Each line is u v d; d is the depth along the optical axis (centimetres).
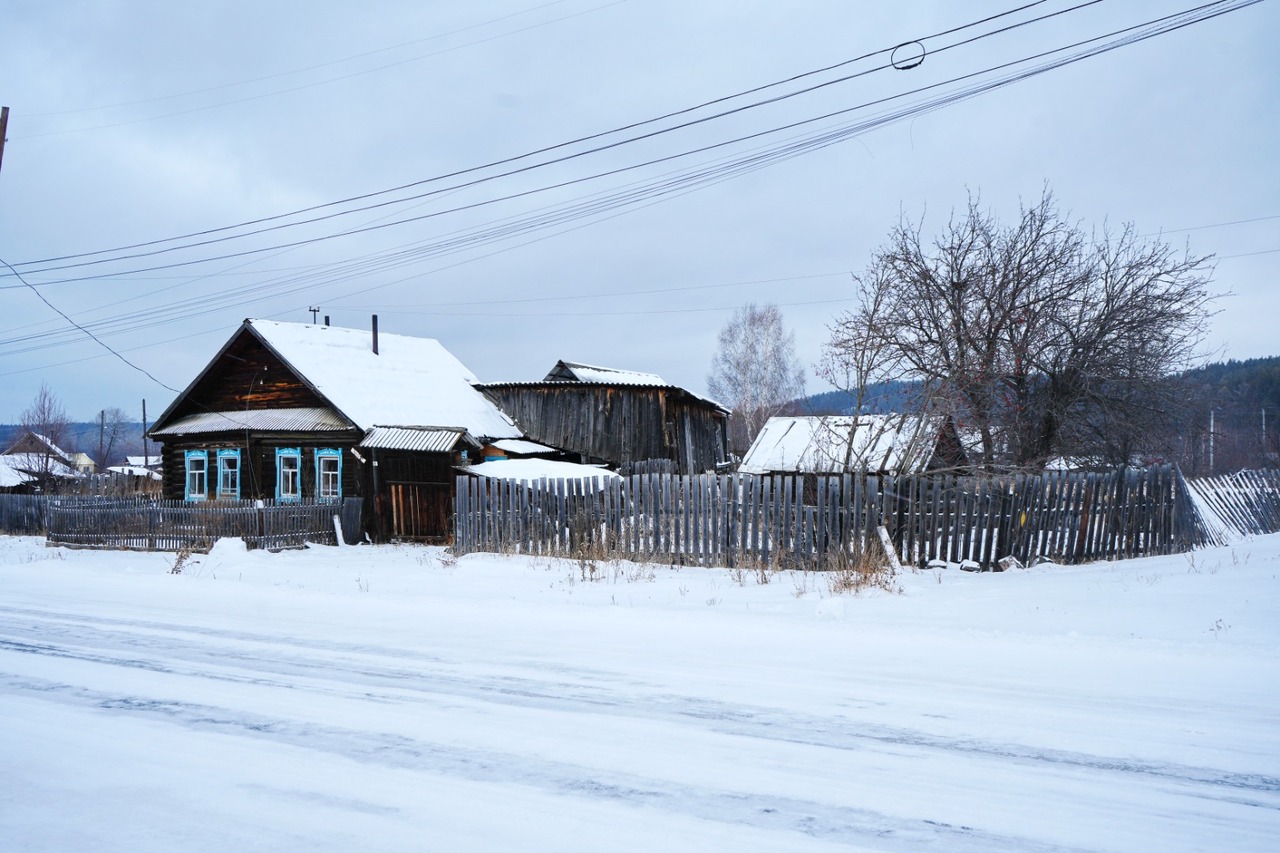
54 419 7125
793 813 452
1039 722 610
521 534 1809
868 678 742
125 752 555
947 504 1469
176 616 1123
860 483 1492
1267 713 625
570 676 758
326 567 1761
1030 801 468
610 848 407
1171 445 2417
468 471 2364
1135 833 427
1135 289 2127
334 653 866
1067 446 2161
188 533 2294
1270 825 437
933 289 2133
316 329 3019
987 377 2034
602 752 551
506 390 3186
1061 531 1553
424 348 3391
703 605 1160
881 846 411
